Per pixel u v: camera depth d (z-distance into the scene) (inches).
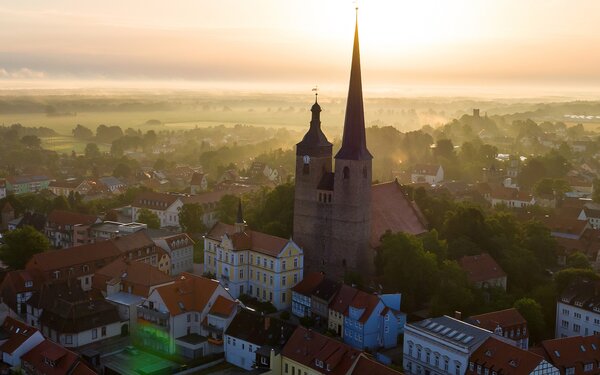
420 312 6520.7
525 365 4739.2
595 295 6309.1
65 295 6259.8
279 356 5319.9
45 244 7765.8
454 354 5088.6
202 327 5920.3
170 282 6505.9
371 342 5940.0
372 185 7770.7
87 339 5880.9
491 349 4972.9
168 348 5861.2
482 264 7165.4
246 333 5639.8
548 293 6663.4
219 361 5713.6
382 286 6702.8
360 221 7076.8
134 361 5644.7
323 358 5012.3
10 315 6171.3
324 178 7317.9
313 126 7377.0
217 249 7288.4
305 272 7470.5
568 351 5191.9
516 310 5900.6
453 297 6245.1
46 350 5226.4
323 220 7283.5
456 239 7652.6
